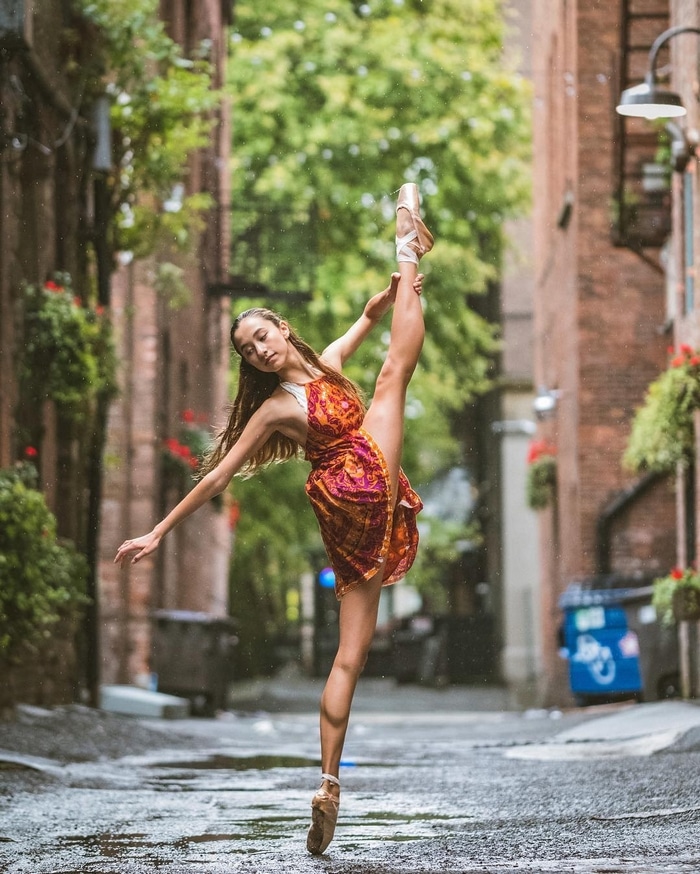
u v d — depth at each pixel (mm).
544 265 39656
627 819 8156
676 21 23562
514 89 48781
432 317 49062
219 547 44531
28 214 19578
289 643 80250
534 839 7473
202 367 39625
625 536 30625
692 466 22516
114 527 29625
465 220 48406
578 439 31078
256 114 46625
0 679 16844
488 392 66625
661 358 31109
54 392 18875
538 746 15734
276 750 16547
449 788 10844
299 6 48000
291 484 49781
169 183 24703
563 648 27438
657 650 24500
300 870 6574
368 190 47000
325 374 7336
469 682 61125
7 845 7711
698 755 12680
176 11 34500
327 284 46031
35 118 19391
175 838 7984
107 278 23203
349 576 7176
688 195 23172
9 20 16953
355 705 41812
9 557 15977
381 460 7168
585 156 31219
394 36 47875
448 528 62781
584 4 31125
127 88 22922
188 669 28406
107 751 15391
